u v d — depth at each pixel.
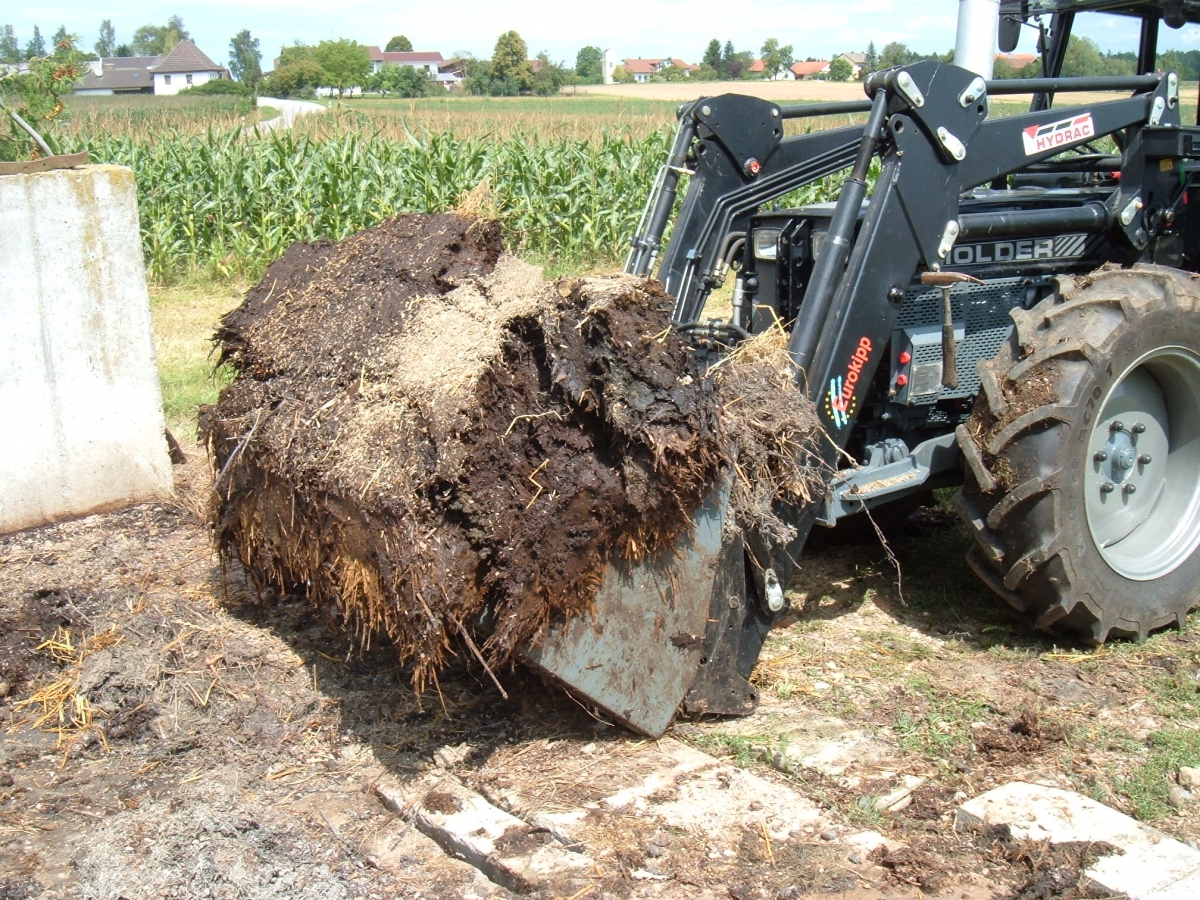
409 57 104.88
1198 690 3.54
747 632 3.46
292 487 3.31
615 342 2.89
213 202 12.24
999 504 3.62
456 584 2.83
